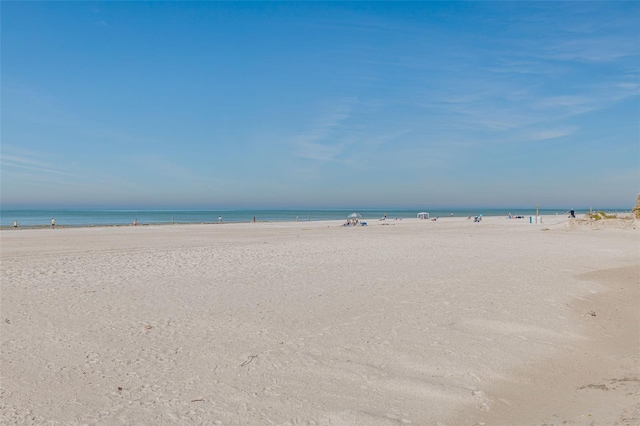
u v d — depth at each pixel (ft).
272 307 33.35
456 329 28.02
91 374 20.86
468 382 20.39
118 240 95.35
